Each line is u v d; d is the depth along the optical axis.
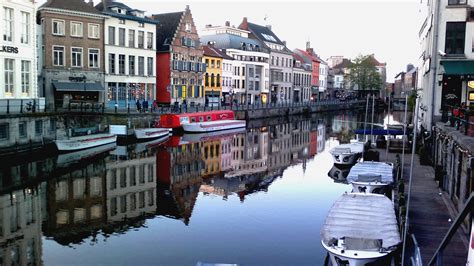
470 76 24.48
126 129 37.44
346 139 46.81
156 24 52.81
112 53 46.78
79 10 43.09
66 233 16.09
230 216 18.56
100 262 13.55
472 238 6.92
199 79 59.75
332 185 24.80
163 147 36.56
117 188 22.75
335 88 125.69
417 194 18.16
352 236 12.16
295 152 37.84
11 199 19.98
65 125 32.50
